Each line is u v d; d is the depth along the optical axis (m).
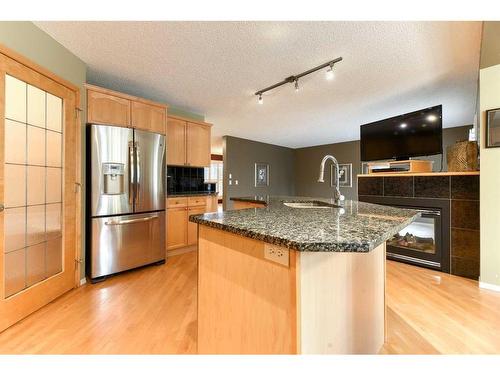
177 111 3.92
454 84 2.97
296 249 0.73
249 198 2.56
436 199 2.78
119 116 2.67
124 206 2.63
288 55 2.30
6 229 1.69
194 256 3.33
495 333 1.62
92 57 2.33
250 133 5.80
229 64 2.47
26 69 1.78
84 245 2.42
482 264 2.33
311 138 6.45
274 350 0.86
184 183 4.00
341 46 2.15
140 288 2.31
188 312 1.89
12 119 1.72
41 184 1.97
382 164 3.32
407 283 2.44
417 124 3.19
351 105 3.71
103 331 1.64
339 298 1.01
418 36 2.00
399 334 1.60
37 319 1.77
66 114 2.16
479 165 2.48
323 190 7.40
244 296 0.98
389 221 1.09
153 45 2.13
